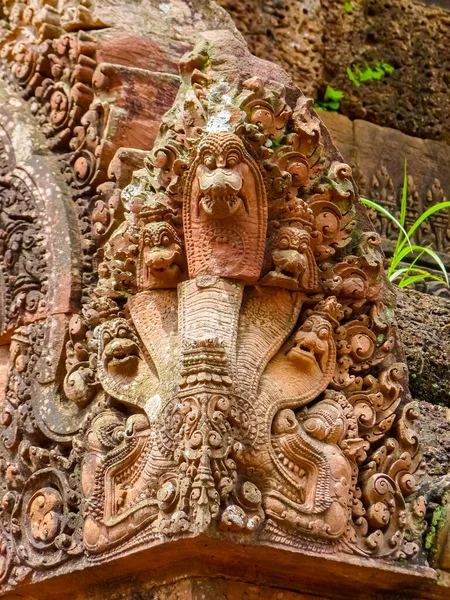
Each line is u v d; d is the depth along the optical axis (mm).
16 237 2926
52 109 3043
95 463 2424
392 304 2609
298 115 2449
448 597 2529
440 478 2570
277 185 2381
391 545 2406
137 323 2449
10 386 2805
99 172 2838
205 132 2338
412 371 3014
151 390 2371
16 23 3266
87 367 2646
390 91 4996
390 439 2502
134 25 3051
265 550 2203
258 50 4641
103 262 2600
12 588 2629
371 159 4840
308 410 2387
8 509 2689
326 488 2293
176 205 2398
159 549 2215
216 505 2115
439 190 4926
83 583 2498
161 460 2242
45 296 2814
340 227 2512
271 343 2367
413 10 5160
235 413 2201
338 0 4961
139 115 2863
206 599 2221
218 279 2342
